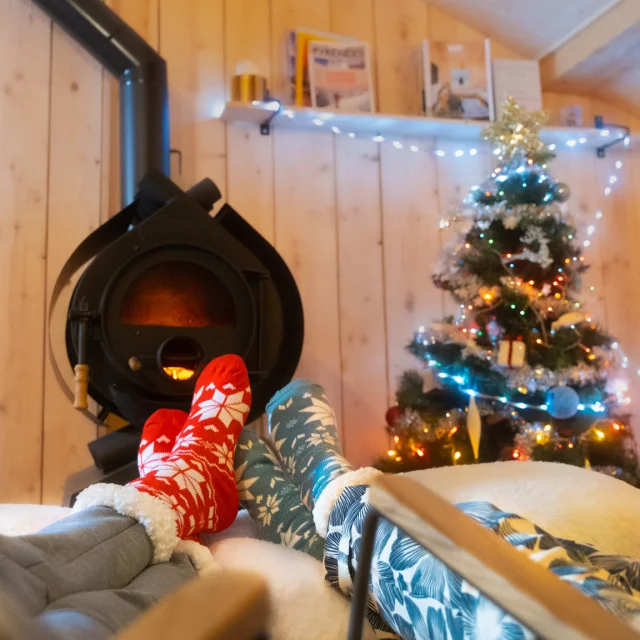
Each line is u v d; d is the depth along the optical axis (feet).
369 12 7.57
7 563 1.72
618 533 2.81
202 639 0.91
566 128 7.45
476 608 1.64
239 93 6.72
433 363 6.05
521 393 5.84
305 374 7.00
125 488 2.63
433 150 7.59
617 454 5.93
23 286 6.21
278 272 6.03
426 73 7.30
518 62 7.59
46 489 6.09
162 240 5.48
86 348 5.21
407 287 7.35
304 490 3.39
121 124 6.27
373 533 1.65
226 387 3.99
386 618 2.14
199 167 6.90
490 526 1.92
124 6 6.77
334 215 7.24
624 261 7.96
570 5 7.04
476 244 6.05
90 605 1.77
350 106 7.06
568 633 1.11
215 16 7.07
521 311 5.92
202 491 3.14
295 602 2.60
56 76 6.47
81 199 6.42
